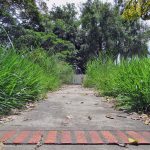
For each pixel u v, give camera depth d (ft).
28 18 86.07
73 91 36.55
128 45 128.88
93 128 12.59
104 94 28.35
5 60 18.34
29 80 22.25
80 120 14.46
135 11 44.27
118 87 23.45
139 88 17.95
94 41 129.70
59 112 17.06
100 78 34.55
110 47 127.44
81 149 9.67
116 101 21.83
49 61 44.96
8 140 10.50
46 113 16.67
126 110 17.87
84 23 130.41
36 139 10.64
